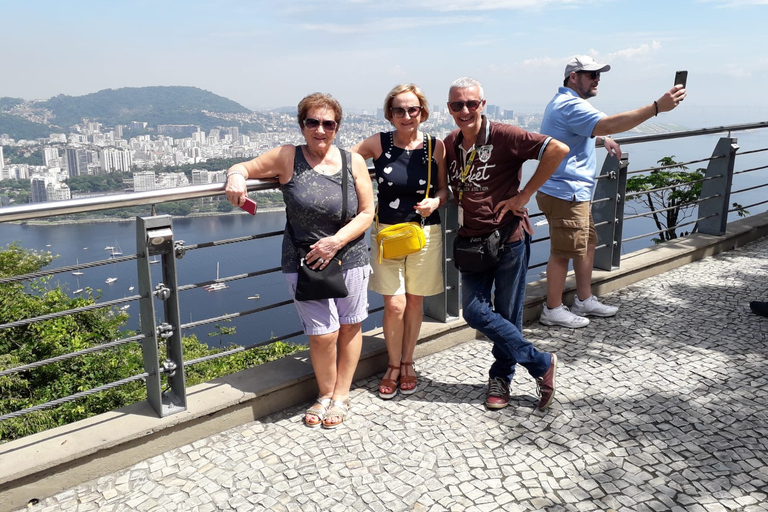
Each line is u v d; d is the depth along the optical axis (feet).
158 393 7.63
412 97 8.30
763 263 15.67
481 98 7.79
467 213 8.18
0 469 6.53
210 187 7.59
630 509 6.26
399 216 8.80
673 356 10.22
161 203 7.40
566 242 11.10
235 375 8.89
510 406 8.70
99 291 60.95
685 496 6.44
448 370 10.05
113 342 7.48
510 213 8.15
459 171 8.25
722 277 14.56
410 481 6.91
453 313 11.10
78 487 6.98
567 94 10.82
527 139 7.67
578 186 10.91
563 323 11.71
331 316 8.16
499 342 8.24
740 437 7.61
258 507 6.51
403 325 9.26
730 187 16.61
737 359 10.02
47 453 6.84
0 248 76.48
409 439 7.86
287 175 7.86
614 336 11.19
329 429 8.19
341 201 7.75
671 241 16.38
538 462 7.22
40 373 48.73
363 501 6.55
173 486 6.95
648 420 8.11
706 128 15.34
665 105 9.39
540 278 13.43
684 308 12.54
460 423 8.25
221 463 7.40
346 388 8.68
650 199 27.58
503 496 6.56
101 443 7.07
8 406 45.32
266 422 8.43
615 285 13.84
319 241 7.68
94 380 50.26
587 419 8.21
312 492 6.75
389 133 8.79
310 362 9.34
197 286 7.84
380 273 8.97
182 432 7.81
